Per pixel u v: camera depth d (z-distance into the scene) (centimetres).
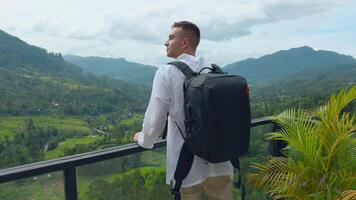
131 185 217
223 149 177
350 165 276
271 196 301
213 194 205
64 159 183
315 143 279
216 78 179
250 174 296
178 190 191
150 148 212
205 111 174
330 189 265
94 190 196
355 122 285
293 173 281
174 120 191
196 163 191
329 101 298
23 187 163
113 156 202
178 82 189
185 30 203
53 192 177
